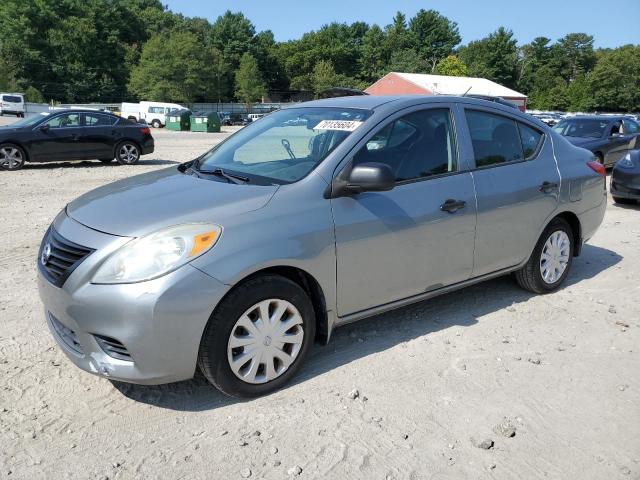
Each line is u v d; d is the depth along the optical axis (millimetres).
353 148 3566
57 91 82000
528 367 3668
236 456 2752
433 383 3441
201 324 2920
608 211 9023
